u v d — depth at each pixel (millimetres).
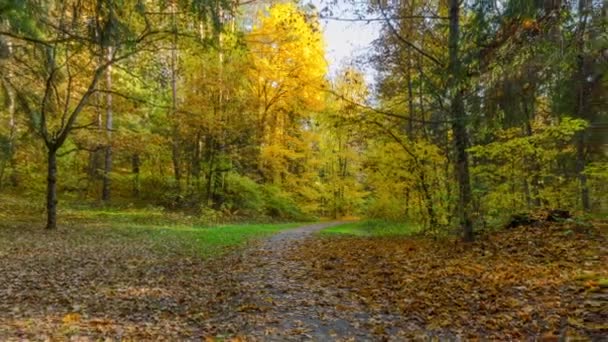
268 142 27016
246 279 8188
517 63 8445
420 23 12391
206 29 11211
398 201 16969
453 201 12133
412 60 14289
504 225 11523
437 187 12773
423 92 11953
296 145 28484
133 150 18062
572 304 5297
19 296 6652
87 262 9633
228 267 9422
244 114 22906
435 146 12555
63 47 13883
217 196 24484
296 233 16391
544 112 14039
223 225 19875
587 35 7363
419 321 5492
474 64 8258
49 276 8109
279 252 11445
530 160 11828
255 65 22875
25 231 13594
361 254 10492
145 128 23438
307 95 24641
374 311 6004
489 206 11781
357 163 29438
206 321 5664
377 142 13359
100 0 9984
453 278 7277
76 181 25328
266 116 25953
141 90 20969
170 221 19266
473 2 7895
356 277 8094
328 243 12898
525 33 7395
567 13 6797
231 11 10648
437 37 12977
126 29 10695
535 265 7508
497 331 4930
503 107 10172
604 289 5539
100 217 18594
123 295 6949
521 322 5070
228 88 21531
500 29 7629
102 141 16953
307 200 30438
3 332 4926
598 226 9766
